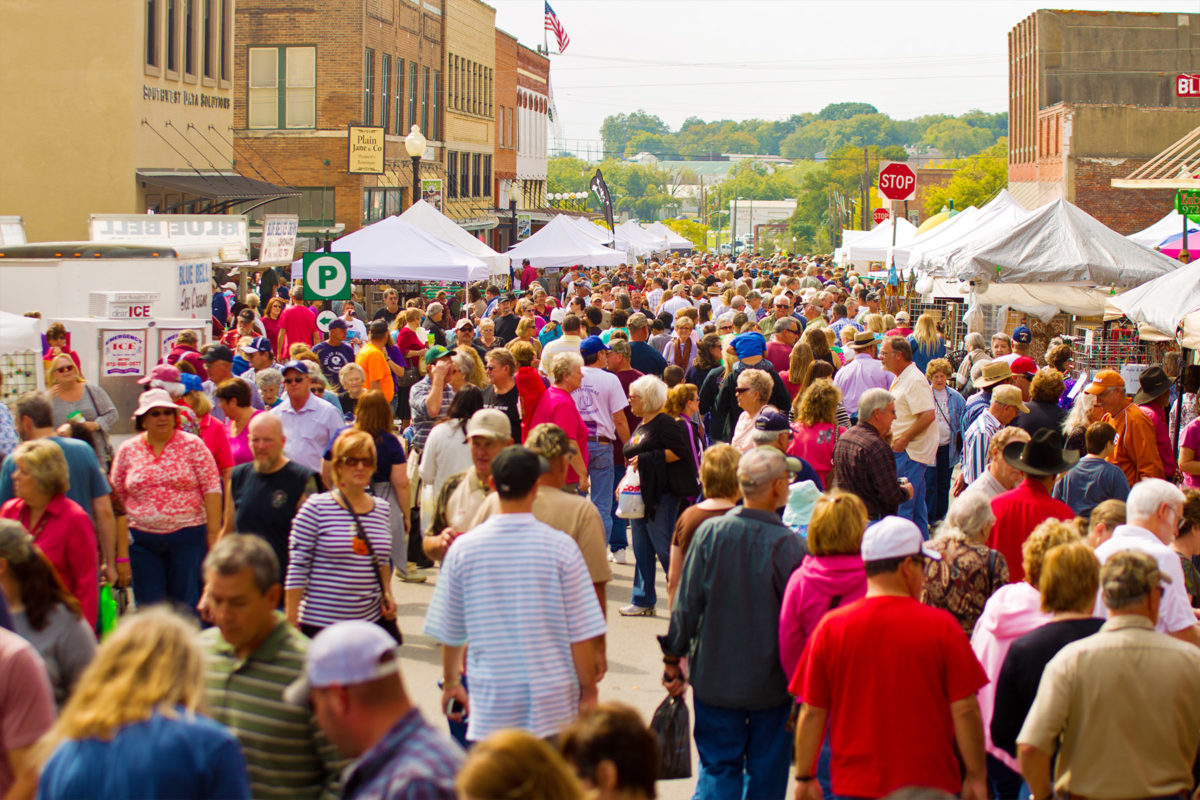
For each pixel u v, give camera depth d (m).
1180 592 6.67
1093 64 56.44
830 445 10.95
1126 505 7.43
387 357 17.00
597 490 13.06
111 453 9.94
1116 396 11.22
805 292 25.03
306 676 4.38
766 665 6.72
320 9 46.25
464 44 63.28
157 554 9.35
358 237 24.67
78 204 33.38
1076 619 6.04
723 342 16.97
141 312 15.90
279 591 5.26
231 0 39.97
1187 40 55.88
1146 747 5.46
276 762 5.12
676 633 6.87
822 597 6.39
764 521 6.82
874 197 93.81
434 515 8.13
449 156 62.00
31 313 15.59
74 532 7.67
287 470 8.69
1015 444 9.10
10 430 10.13
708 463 7.73
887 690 5.58
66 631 6.11
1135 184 23.45
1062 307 20.64
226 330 21.91
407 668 9.87
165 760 3.97
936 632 5.61
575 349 15.50
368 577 7.67
